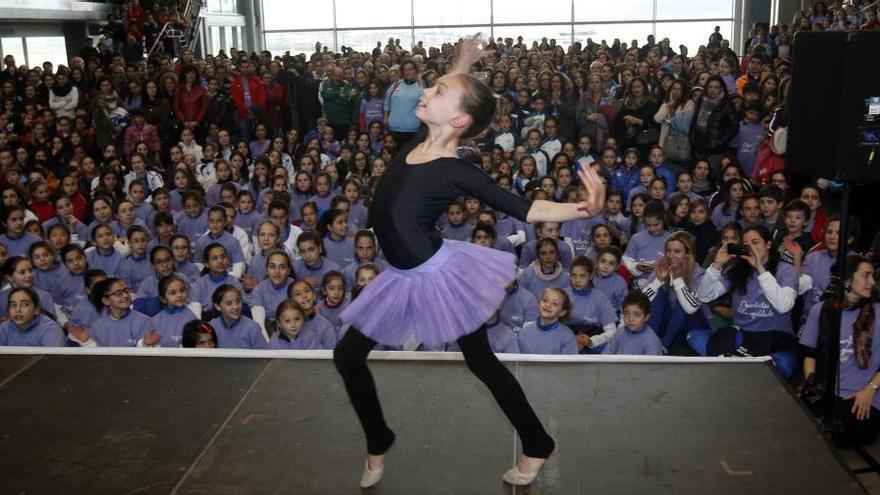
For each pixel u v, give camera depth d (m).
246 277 5.66
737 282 4.59
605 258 5.23
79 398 2.79
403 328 1.91
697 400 2.66
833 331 3.29
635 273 5.80
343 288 4.91
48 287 5.68
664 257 4.88
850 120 2.98
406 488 2.19
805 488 2.15
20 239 6.41
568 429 2.49
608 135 9.28
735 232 5.13
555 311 4.33
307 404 2.70
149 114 10.56
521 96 9.78
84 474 2.31
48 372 3.01
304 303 4.52
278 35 20.23
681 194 6.21
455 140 1.89
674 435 2.44
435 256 1.86
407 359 3.02
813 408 3.82
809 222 5.71
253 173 8.38
